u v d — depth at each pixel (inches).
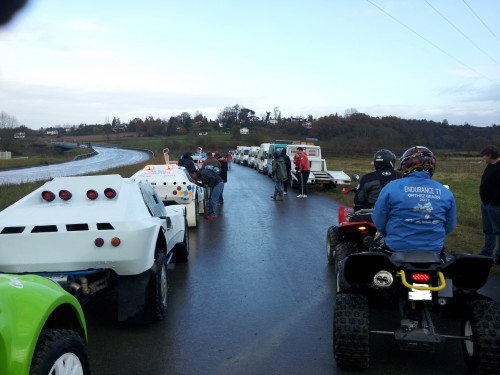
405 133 3257.9
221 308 230.7
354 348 156.5
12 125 4131.4
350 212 289.1
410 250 158.7
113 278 213.3
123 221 189.0
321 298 245.6
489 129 3080.7
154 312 201.0
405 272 152.4
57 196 207.6
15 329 107.3
